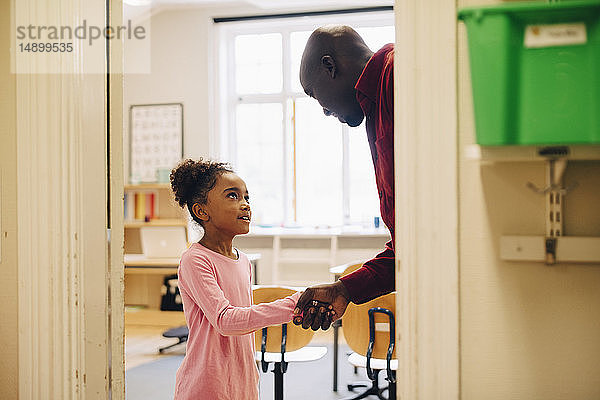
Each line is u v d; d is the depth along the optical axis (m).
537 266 1.29
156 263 5.91
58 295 1.56
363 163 6.53
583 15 1.10
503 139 1.12
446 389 1.31
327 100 2.12
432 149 1.32
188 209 1.87
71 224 1.55
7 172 1.61
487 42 1.12
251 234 6.21
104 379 1.60
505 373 1.30
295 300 1.66
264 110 6.76
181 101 6.64
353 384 3.94
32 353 1.58
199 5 6.56
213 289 1.66
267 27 6.70
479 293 1.31
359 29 6.48
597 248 1.23
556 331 1.28
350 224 6.55
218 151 6.65
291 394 3.87
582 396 1.27
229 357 1.71
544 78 1.11
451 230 1.31
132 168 6.77
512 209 1.30
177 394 1.72
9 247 1.61
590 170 1.27
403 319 1.34
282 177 6.72
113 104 1.65
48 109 1.57
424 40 1.32
